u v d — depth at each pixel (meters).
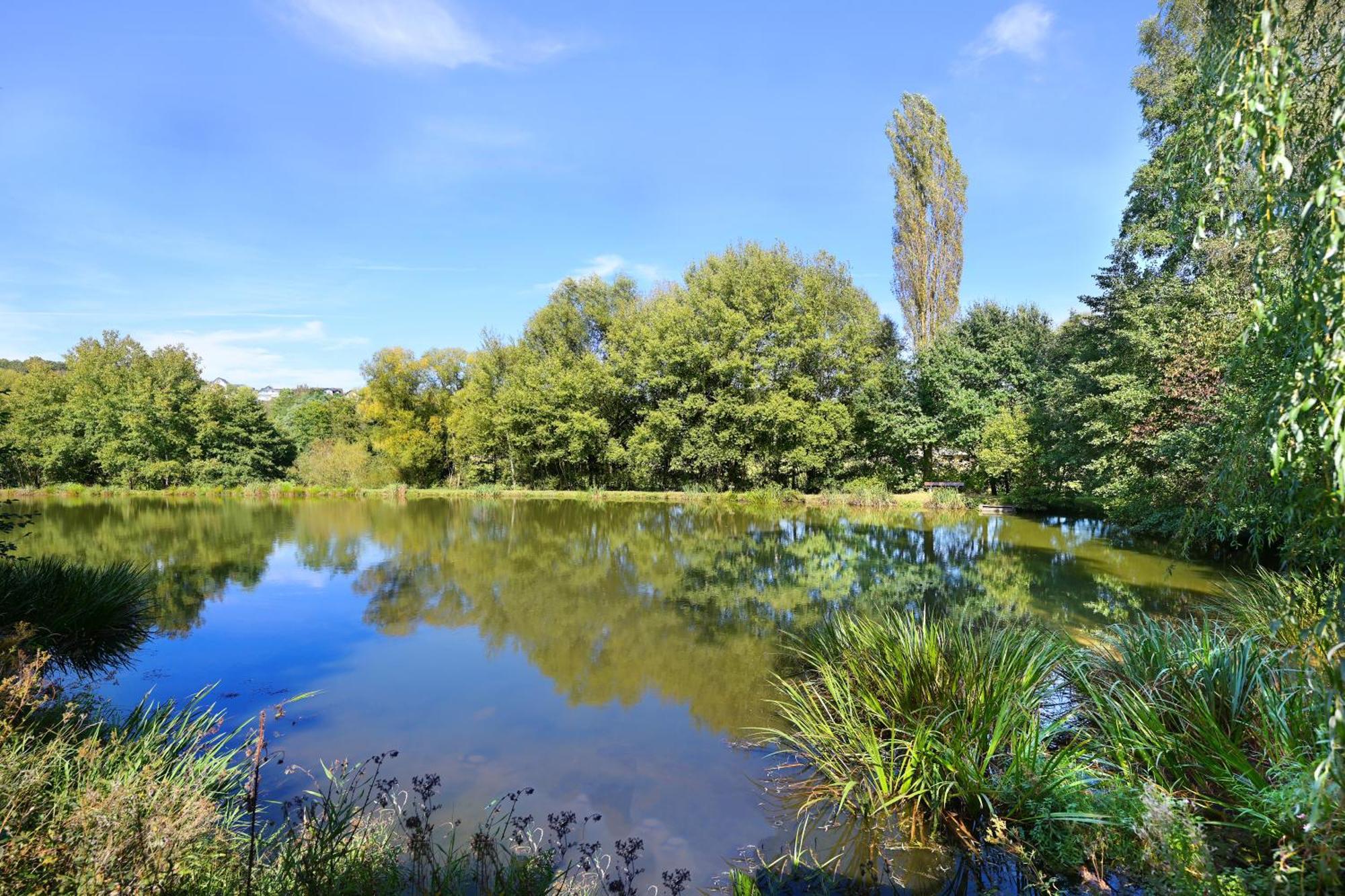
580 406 32.81
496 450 36.75
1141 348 12.91
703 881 3.63
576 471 36.19
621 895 3.23
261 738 2.72
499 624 9.27
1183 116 3.54
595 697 6.55
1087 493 18.23
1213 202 3.14
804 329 28.27
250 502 30.80
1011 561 13.15
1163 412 12.23
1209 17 3.23
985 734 4.14
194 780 3.78
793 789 4.64
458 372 39.34
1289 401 2.54
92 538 18.05
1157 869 2.91
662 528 20.00
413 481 38.12
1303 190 2.63
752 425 28.42
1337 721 2.08
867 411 28.91
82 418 36.56
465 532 19.59
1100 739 4.16
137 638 8.68
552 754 5.30
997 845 3.65
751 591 11.12
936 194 28.84
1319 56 2.82
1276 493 3.41
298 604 10.53
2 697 3.42
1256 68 2.43
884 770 4.29
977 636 5.59
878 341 31.11
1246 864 2.83
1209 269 11.52
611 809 4.46
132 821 2.69
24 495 33.97
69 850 2.49
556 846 3.98
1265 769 3.37
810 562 13.70
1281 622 4.73
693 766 5.06
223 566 13.95
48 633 7.13
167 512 26.08
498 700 6.50
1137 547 14.42
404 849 3.54
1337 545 2.64
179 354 37.78
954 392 26.44
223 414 38.12
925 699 4.62
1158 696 4.25
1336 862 2.33
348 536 18.70
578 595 11.06
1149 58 16.86
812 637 7.78
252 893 2.83
